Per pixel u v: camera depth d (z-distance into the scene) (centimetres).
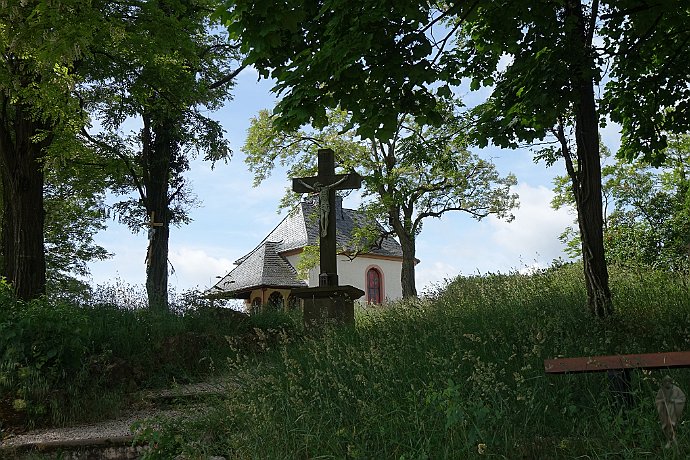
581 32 832
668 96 990
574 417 489
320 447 512
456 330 737
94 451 631
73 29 1106
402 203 2633
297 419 546
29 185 1354
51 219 2412
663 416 387
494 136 919
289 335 1109
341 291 1170
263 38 664
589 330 730
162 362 1001
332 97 722
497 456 443
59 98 1241
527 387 520
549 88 796
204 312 1229
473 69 962
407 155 1130
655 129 1035
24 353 833
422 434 485
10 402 780
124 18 1403
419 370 601
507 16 835
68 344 855
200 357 1036
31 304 912
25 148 1356
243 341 1125
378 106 740
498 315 847
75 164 1828
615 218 1886
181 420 620
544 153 975
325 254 1235
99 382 871
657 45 946
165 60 1516
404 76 716
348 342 779
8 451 640
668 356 468
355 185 1246
